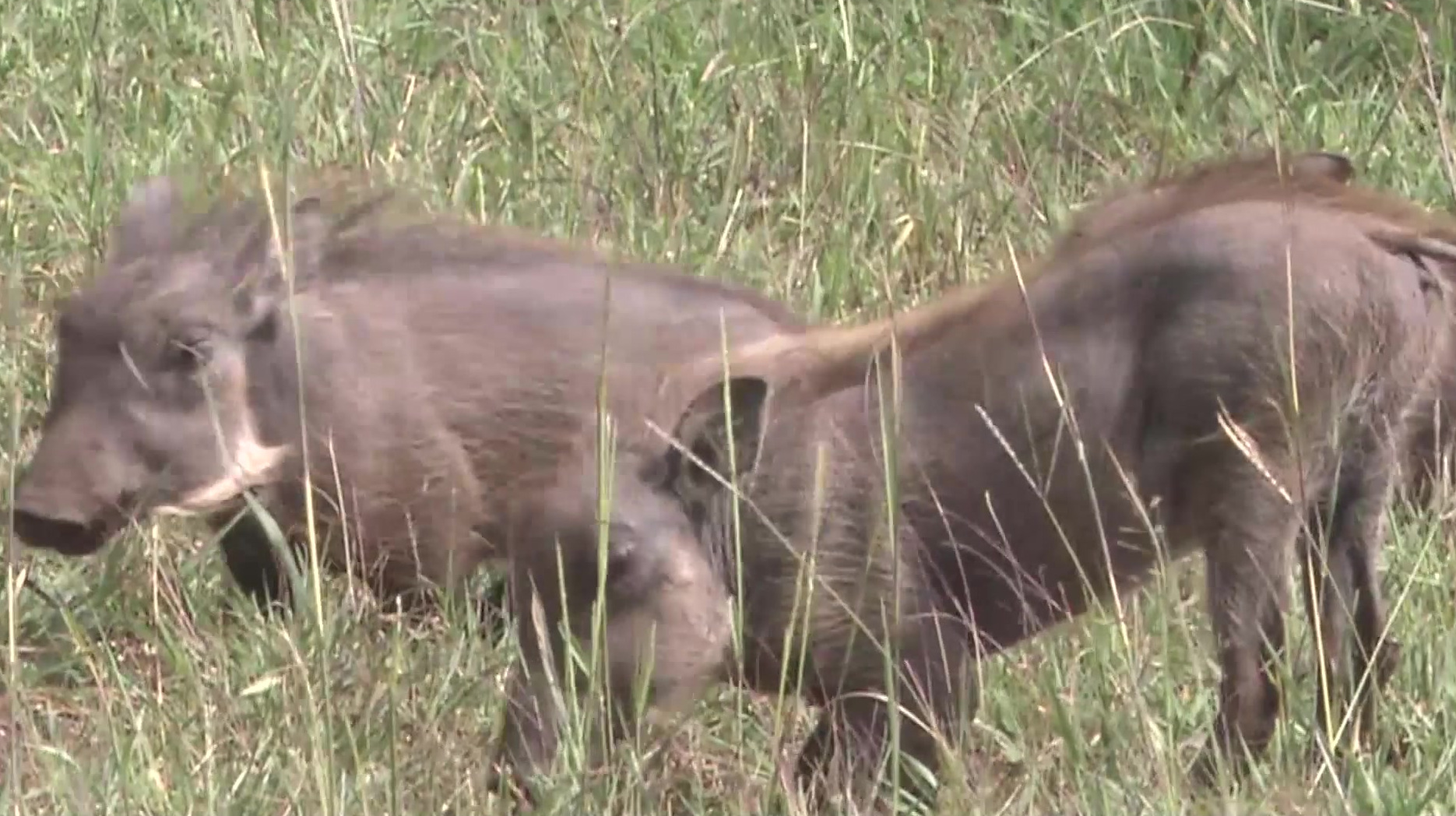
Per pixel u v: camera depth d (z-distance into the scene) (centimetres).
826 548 920
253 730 930
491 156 1335
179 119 1353
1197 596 1013
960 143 1371
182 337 1023
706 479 905
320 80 1338
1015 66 1461
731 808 909
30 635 1064
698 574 901
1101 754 922
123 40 1428
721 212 1298
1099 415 921
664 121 1357
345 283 1065
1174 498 932
